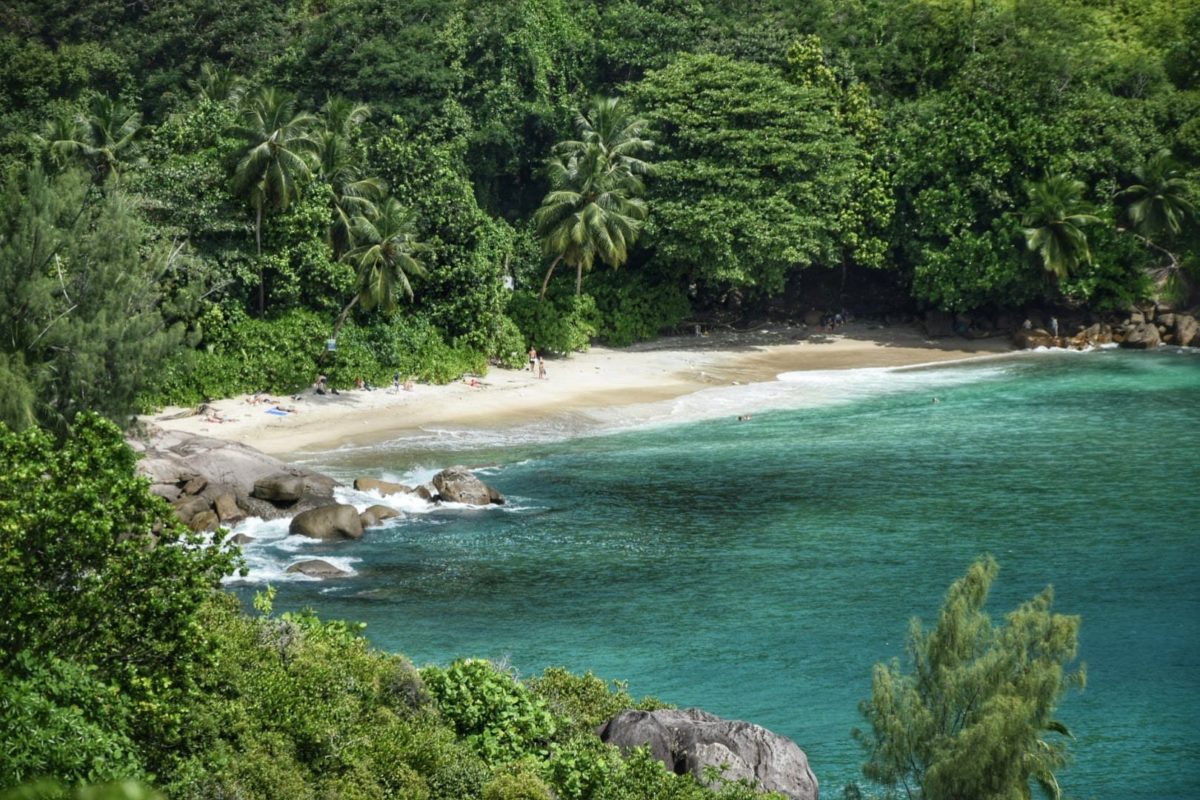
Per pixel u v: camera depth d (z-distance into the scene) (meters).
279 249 73.62
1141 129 97.88
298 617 31.83
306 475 56.69
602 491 57.81
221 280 71.50
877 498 55.88
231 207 72.94
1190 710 34.69
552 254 94.56
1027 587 43.94
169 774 21.53
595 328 94.56
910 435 68.56
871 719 25.56
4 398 47.12
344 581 45.81
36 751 16.89
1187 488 56.44
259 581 45.62
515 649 39.22
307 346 73.69
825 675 37.09
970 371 88.56
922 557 47.47
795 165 94.38
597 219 84.62
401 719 27.64
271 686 25.52
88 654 20.77
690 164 94.50
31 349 51.00
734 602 43.19
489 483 59.41
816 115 98.00
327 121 83.50
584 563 47.62
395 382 76.25
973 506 54.25
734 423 72.31
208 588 22.38
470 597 44.03
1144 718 34.31
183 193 71.62
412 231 77.12
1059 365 90.00
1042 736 27.83
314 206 74.38
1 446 22.19
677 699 35.53
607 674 37.22
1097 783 30.92
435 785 25.11
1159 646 38.81
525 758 26.84
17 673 18.80
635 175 94.25
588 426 71.25
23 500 20.66
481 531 51.97
